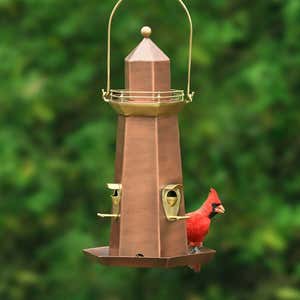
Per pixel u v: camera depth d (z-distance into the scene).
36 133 17.17
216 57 17.44
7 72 16.73
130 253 9.19
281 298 16.81
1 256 17.39
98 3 17.08
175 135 9.27
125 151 9.20
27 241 17.47
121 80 17.28
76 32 17.09
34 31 17.41
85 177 16.92
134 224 9.20
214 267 17.31
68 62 17.28
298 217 16.77
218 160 17.11
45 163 16.88
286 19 16.55
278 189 17.30
